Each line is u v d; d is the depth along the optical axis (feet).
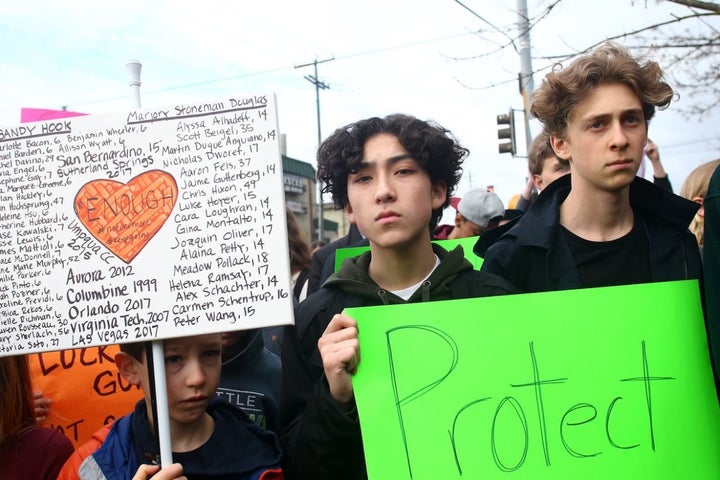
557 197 6.97
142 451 5.89
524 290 6.91
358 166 6.11
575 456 5.31
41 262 5.81
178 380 5.86
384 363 5.54
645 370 5.49
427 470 5.29
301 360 6.36
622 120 6.07
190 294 5.63
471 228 13.69
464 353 5.57
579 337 5.59
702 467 5.25
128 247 5.74
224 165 5.76
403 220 5.96
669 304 5.60
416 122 6.28
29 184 5.91
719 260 5.35
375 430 5.38
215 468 5.80
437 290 6.19
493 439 5.37
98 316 5.68
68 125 5.93
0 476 6.26
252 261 5.62
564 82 6.26
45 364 8.09
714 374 5.71
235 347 7.95
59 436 6.68
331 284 6.45
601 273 6.63
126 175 5.83
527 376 5.50
